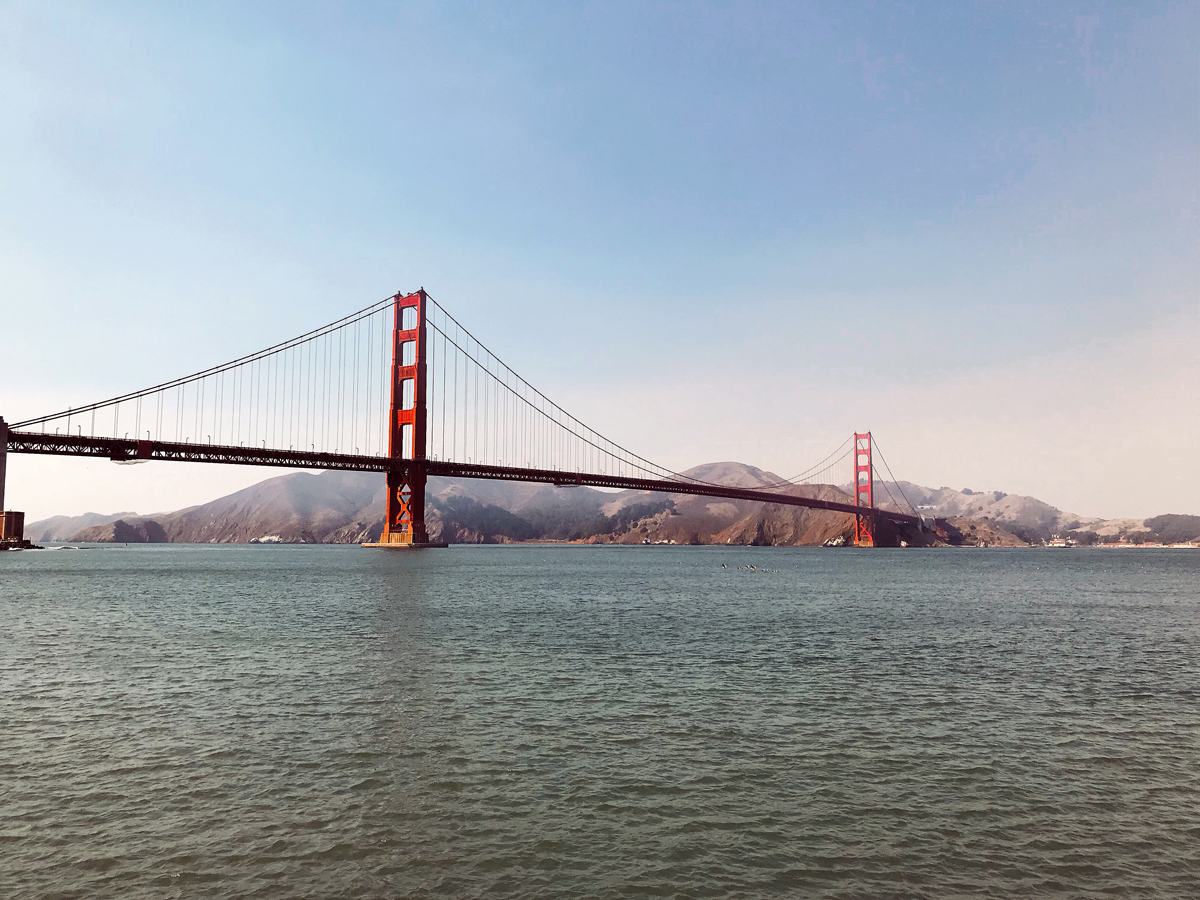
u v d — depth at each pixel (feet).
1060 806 42.29
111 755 49.26
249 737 53.57
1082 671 82.89
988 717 61.52
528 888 32.71
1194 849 37.14
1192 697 69.72
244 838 37.11
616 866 34.76
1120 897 32.58
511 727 56.80
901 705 65.36
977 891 33.01
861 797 43.37
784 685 73.15
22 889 32.07
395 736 54.03
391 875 33.65
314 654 88.33
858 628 119.96
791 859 35.70
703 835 38.14
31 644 95.61
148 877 33.19
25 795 42.29
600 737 54.39
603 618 129.59
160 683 71.51
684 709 62.90
